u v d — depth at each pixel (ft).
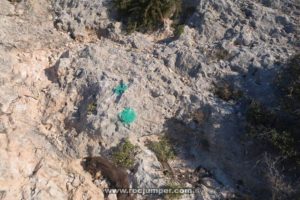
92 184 27.71
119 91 28.53
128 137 27.58
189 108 28.09
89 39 33.81
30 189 26.32
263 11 31.63
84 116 28.07
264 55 29.32
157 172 26.71
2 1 33.78
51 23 34.09
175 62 30.48
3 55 29.96
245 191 26.78
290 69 27.50
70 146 27.96
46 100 29.66
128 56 31.07
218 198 26.27
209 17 32.27
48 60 31.81
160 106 28.48
